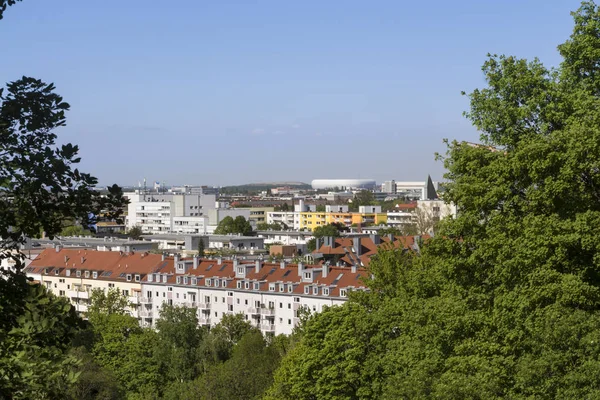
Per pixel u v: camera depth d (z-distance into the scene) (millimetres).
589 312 34344
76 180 18953
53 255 162250
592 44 46500
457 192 45250
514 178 42188
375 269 63688
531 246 36875
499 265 39156
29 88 18969
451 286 43594
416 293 48719
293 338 84062
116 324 98688
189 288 137000
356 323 54562
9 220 18656
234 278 132875
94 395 82250
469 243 44375
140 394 91375
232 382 80375
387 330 52969
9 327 18922
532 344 33375
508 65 48156
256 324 127750
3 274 19203
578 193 39344
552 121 45312
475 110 49094
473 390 33531
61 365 17984
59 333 19062
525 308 35625
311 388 56250
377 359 51750
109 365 94812
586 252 37375
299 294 121812
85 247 188250
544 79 46969
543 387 31266
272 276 128500
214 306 134125
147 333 98562
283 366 65875
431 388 37312
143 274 145500
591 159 37719
